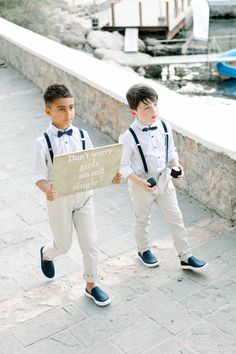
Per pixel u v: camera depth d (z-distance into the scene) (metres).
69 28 19.55
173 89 16.09
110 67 6.95
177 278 3.82
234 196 4.38
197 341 3.21
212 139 4.48
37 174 3.24
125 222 4.66
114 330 3.34
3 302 3.67
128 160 3.57
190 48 19.75
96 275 3.55
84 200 3.36
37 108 7.61
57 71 7.42
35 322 3.45
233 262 3.97
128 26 21.09
